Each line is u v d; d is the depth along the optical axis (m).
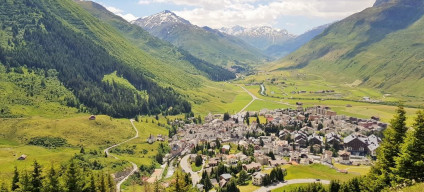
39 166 90.44
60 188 87.69
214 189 171.50
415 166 72.50
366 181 99.81
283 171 181.25
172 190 97.31
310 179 168.88
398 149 84.00
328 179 169.62
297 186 158.75
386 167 86.06
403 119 85.75
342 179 169.88
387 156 86.19
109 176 140.38
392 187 74.94
